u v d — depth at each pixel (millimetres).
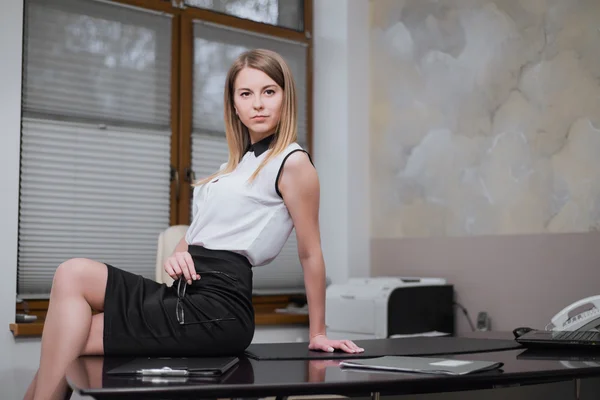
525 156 3832
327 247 4676
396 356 1729
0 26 3482
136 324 1705
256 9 4555
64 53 3844
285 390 1305
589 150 3539
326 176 4715
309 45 4742
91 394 1207
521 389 2131
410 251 4441
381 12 4727
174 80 4211
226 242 1863
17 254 3598
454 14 4254
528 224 3799
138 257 4062
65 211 3828
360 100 4707
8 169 3471
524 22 3873
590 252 3514
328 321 3943
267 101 1893
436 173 4309
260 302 4434
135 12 4086
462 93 4180
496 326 3926
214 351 1777
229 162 2018
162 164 4152
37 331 3383
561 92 3680
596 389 2369
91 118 3910
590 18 3566
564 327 2275
